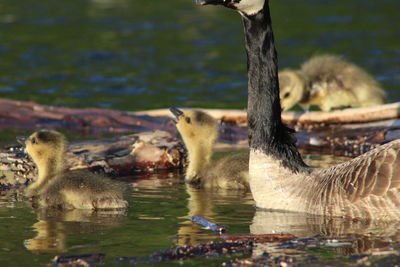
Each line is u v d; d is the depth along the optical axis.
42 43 29.34
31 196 12.67
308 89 19.70
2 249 9.56
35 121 18.55
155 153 15.12
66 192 11.80
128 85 22.83
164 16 36.31
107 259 9.12
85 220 11.02
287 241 9.72
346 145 16.58
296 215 11.09
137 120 18.59
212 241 9.85
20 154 14.38
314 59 20.70
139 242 9.85
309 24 33.03
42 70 24.72
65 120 18.59
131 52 27.84
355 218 10.65
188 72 24.58
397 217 10.35
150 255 9.27
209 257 9.19
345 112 18.09
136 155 15.02
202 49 28.42
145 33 31.77
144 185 13.64
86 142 15.54
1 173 13.71
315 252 9.27
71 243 9.80
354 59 25.81
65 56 27.03
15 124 18.28
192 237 10.05
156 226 10.66
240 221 10.90
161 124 18.52
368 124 17.78
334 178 10.99
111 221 10.95
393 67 24.50
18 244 9.77
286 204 11.38
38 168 13.16
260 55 11.67
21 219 11.09
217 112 18.58
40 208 11.81
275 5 38.59
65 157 14.58
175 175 14.66
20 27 32.81
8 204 12.12
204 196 12.73
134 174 14.70
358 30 31.41
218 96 21.41
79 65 25.59
